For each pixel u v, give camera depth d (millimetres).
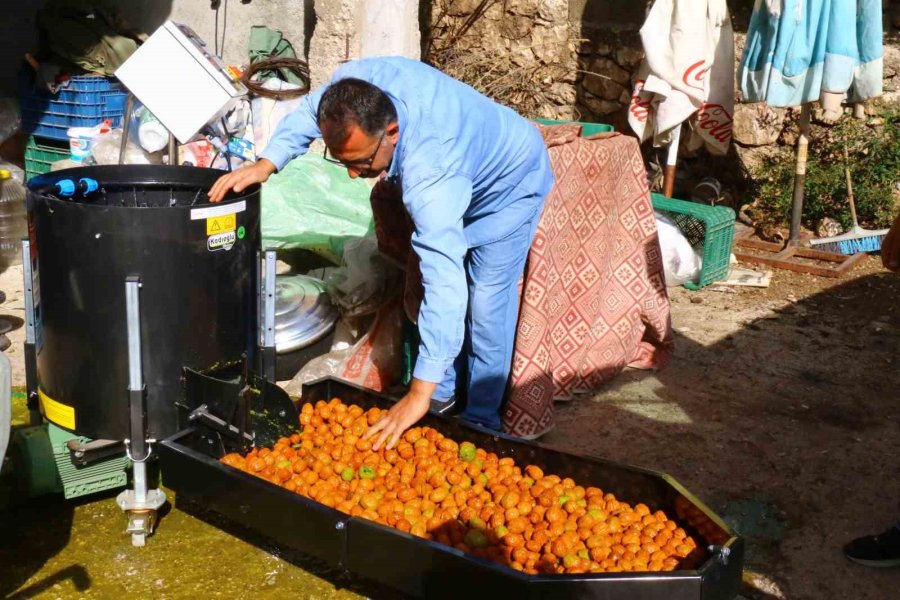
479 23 7770
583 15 7273
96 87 6305
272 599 2982
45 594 2943
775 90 5703
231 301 3199
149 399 3105
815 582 3166
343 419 3480
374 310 4371
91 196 3408
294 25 6441
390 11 5977
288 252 5238
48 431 3248
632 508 3119
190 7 6688
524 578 2479
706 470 3822
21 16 6957
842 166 6461
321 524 2771
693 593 2502
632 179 4449
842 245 6188
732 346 4965
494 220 3592
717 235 5707
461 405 4223
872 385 4566
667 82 5926
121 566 3098
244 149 5109
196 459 2975
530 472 3213
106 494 3492
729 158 6914
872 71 5715
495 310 3779
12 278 5555
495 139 3369
